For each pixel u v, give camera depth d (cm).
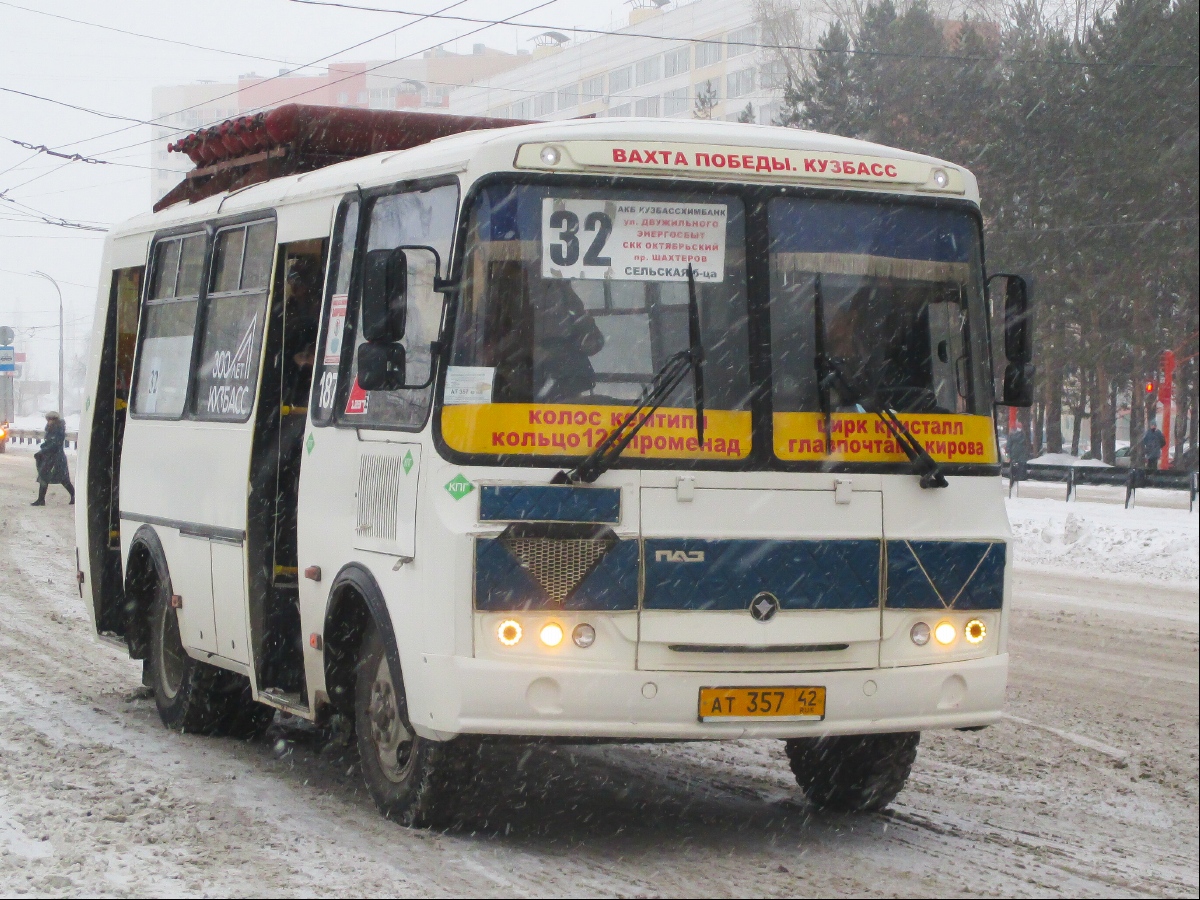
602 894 596
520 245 664
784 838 702
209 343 948
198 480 929
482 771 689
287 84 12962
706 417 668
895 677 677
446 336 666
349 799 770
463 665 636
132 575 1047
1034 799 799
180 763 855
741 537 662
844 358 694
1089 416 6069
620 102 8419
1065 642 1384
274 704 822
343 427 764
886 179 714
